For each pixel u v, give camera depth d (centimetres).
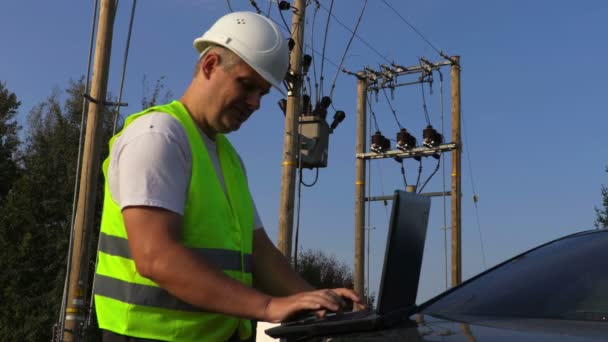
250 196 224
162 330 187
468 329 168
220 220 195
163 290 187
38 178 2431
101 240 197
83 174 773
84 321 759
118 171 189
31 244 2303
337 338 177
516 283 211
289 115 918
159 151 182
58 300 2238
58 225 2447
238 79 201
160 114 191
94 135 776
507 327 168
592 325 168
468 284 227
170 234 175
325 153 938
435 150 1570
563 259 217
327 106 945
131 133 187
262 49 202
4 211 2386
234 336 210
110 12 790
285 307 168
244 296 170
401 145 1564
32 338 2203
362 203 1603
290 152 907
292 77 912
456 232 1559
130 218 177
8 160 3219
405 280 182
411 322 184
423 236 184
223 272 175
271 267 231
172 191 180
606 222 1889
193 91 207
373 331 175
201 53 209
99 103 780
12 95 3369
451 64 1597
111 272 191
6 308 2247
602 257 208
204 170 193
